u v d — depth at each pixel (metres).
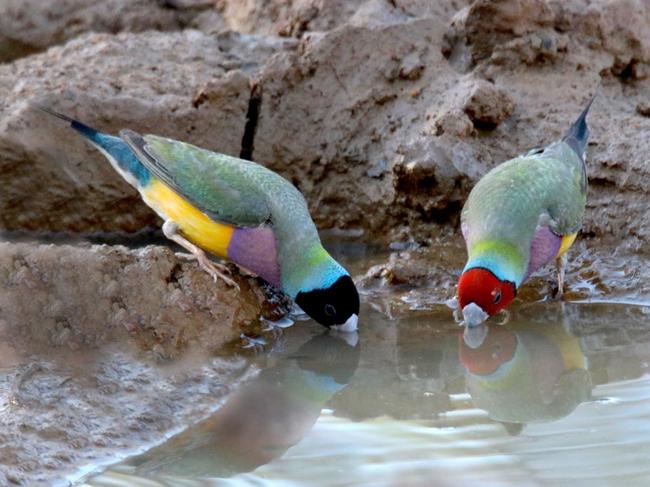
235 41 14.08
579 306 10.70
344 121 12.72
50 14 16.56
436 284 11.10
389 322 10.38
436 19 13.05
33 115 12.54
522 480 7.14
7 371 8.84
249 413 8.53
